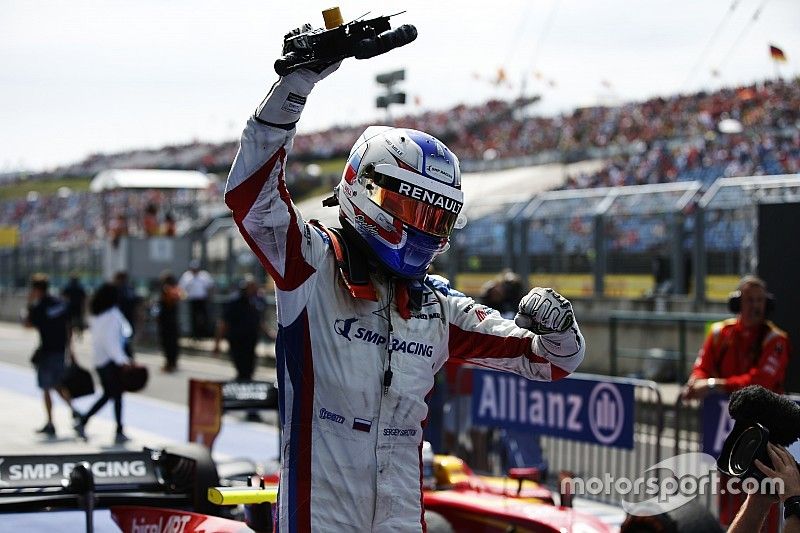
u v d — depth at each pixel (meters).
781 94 38.56
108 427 20.44
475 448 14.79
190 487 8.05
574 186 41.62
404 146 4.93
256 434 19.84
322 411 4.79
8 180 122.19
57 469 8.02
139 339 38.88
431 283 5.21
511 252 27.73
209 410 12.05
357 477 4.77
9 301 54.12
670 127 44.75
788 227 16.12
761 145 35.31
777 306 16.14
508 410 13.83
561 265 26.58
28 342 42.38
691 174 36.88
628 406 12.36
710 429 11.73
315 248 4.82
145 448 8.39
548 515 8.74
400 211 4.88
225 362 33.53
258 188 4.58
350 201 4.96
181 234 45.38
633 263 25.09
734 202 22.91
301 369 4.80
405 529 4.86
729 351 11.55
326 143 80.75
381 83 26.02
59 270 49.88
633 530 7.30
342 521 4.75
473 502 9.21
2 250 56.19
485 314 5.29
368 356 4.83
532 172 48.62
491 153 56.19
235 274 36.84
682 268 23.97
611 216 25.47
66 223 79.31
